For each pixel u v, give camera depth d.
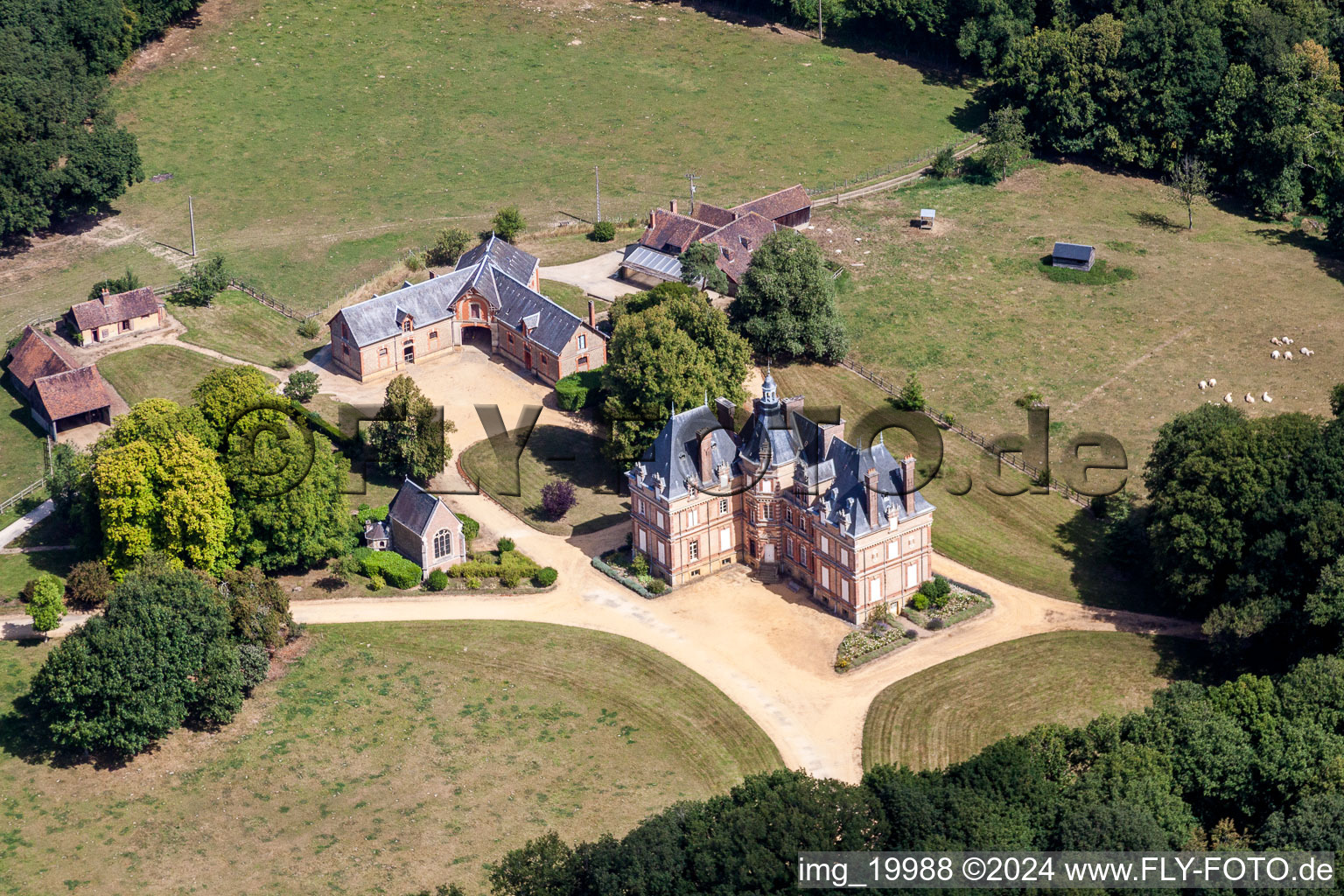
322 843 142.50
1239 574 168.62
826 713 161.50
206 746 154.62
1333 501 164.12
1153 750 142.88
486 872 138.62
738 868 125.81
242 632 162.12
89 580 170.75
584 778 151.75
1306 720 146.62
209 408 178.12
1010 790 136.12
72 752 153.25
